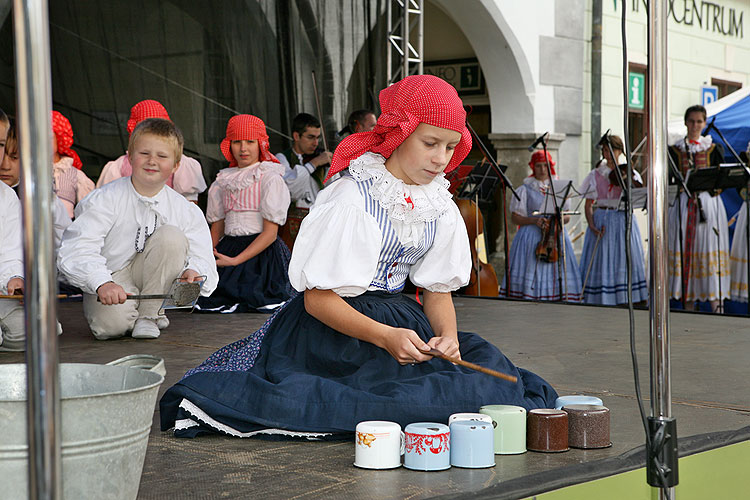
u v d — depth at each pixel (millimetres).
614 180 7645
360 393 2211
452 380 2240
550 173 7504
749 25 12414
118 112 6516
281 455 2102
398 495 1803
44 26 1042
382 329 2277
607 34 10164
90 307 4043
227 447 2174
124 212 3973
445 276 2451
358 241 2283
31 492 1100
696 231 7398
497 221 9422
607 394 2930
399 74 7762
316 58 7309
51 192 1070
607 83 10211
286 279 5383
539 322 4961
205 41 6820
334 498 1784
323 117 7383
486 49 9297
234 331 4418
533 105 9320
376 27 7605
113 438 1526
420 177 2322
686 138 7555
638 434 2344
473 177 7254
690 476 2191
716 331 4617
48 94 1053
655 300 1828
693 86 11562
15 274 3512
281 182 5371
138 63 6562
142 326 4125
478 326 4793
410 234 2379
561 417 2145
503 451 2119
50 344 1084
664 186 1799
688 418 2586
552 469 1979
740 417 2605
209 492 1824
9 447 1439
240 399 2252
